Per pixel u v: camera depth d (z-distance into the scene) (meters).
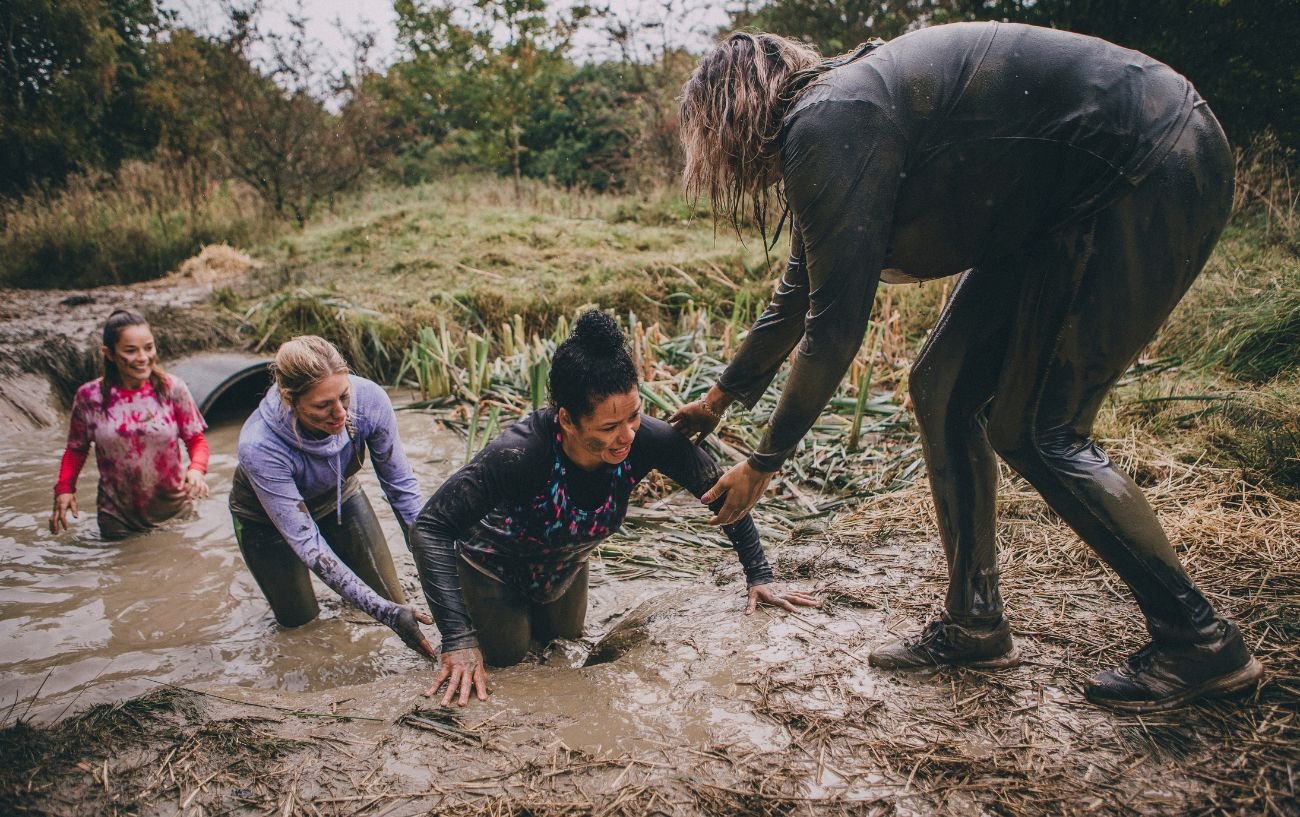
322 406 2.54
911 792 1.83
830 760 1.95
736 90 1.85
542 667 2.58
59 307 7.37
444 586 2.31
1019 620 2.48
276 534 2.97
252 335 6.85
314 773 1.99
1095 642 2.33
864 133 1.69
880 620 2.60
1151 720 1.96
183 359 6.27
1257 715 1.92
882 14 10.08
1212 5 6.41
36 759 2.07
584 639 2.94
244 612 3.24
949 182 1.75
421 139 17.64
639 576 3.43
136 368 3.79
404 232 9.76
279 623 3.13
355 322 6.78
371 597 2.55
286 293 7.23
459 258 8.58
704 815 1.79
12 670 2.80
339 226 10.52
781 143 1.84
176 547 3.81
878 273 1.79
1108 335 1.77
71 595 3.36
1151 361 4.64
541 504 2.34
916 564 3.00
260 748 2.08
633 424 2.12
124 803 1.92
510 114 14.37
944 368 2.02
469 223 9.93
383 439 2.89
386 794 1.91
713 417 2.52
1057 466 1.89
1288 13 6.24
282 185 12.20
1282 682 2.01
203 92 12.32
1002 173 1.73
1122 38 6.99
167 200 11.92
